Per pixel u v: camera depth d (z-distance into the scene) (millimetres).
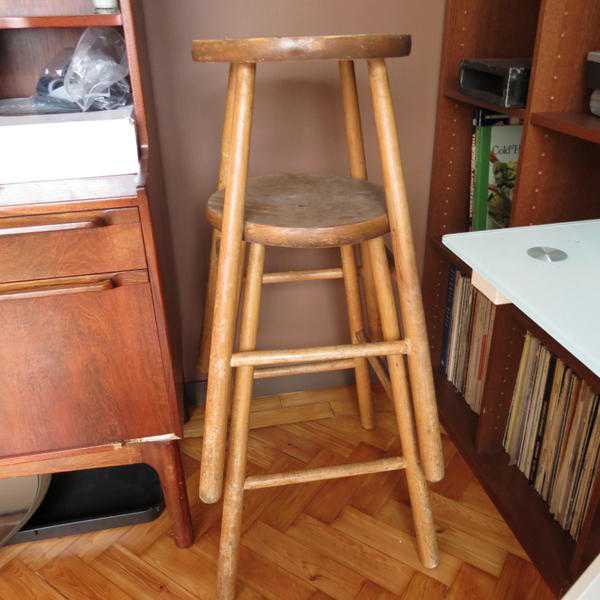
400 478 1407
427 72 1417
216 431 980
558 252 864
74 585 1164
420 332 991
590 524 999
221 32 1286
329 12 1313
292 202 1039
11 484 1154
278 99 1374
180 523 1209
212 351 955
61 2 1143
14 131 939
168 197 1411
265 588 1153
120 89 1117
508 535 1259
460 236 923
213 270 1368
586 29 1026
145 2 1225
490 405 1354
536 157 1125
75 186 955
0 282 920
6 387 1006
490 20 1344
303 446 1516
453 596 1131
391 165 892
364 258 1344
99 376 1034
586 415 1095
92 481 1368
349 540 1252
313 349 983
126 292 980
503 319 1259
